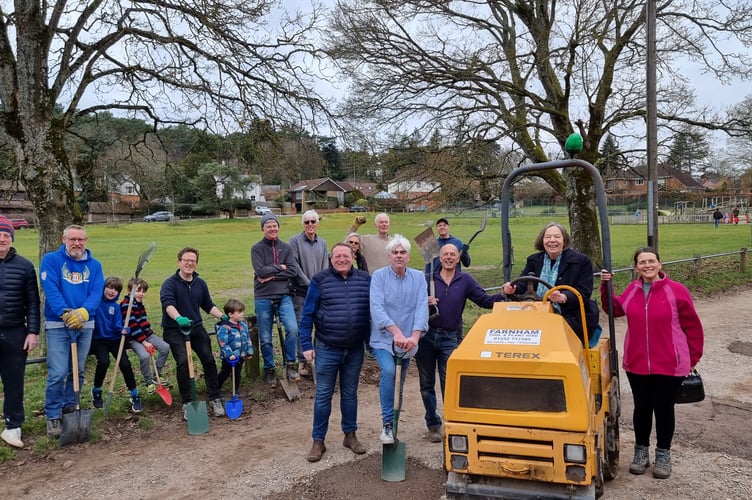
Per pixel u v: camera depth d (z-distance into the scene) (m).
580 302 4.13
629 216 54.50
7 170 10.02
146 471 5.14
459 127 14.79
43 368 8.09
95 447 5.67
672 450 5.36
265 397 7.16
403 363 5.36
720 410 6.55
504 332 3.87
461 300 5.60
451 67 14.52
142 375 7.29
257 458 5.41
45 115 8.27
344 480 4.88
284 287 7.43
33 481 4.95
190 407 6.11
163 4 8.98
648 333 4.71
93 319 6.09
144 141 11.97
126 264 24.14
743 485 4.60
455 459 3.80
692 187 71.94
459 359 3.79
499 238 33.84
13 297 5.56
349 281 5.36
